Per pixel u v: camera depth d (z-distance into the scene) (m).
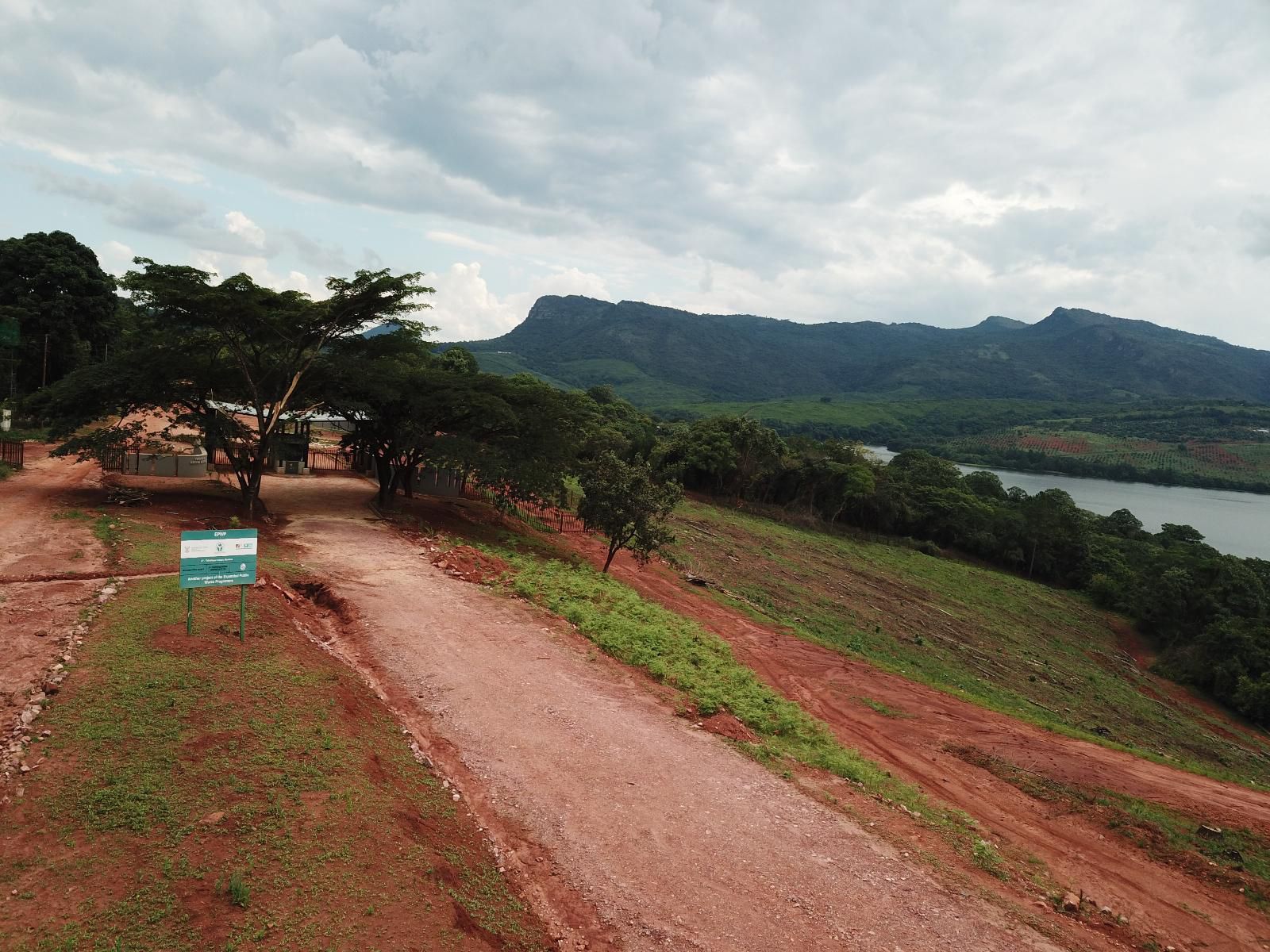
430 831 8.65
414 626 16.53
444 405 29.05
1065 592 64.00
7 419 41.44
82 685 10.10
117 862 6.75
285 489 33.53
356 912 6.66
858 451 83.38
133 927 6.01
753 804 11.10
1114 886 11.28
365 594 18.34
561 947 7.46
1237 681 41.31
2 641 11.66
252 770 8.58
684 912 8.32
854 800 12.12
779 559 46.72
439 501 36.25
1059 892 10.64
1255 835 14.23
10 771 7.97
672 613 24.05
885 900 9.17
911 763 15.67
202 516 24.38
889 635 34.31
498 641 16.41
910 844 10.86
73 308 48.72
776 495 74.44
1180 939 10.06
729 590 34.72
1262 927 10.82
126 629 12.35
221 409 29.86
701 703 14.97
